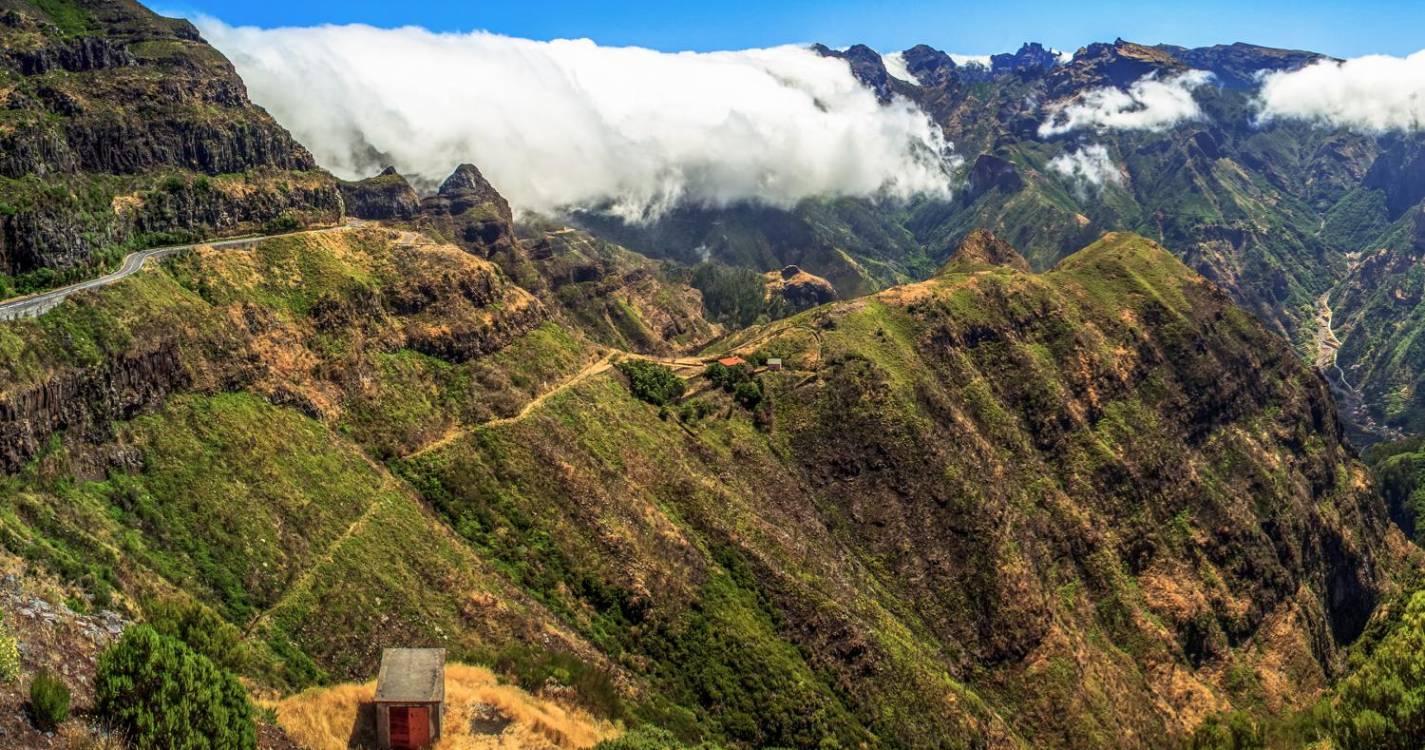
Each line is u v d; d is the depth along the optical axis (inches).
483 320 5743.1
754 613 4795.8
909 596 5718.5
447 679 3105.3
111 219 4419.3
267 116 6471.5
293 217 5669.3
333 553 3698.3
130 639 1925.4
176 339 3917.3
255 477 3774.6
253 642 3043.8
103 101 5290.4
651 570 4687.5
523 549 4522.6
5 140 4114.2
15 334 3238.2
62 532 2874.0
